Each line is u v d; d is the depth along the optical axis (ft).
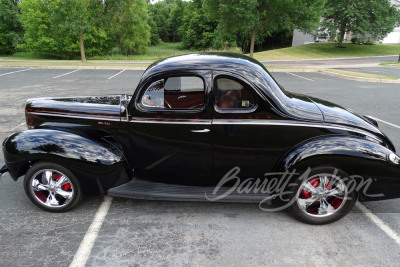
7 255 8.79
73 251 8.97
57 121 11.32
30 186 10.60
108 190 10.69
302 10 55.98
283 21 56.95
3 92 32.30
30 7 102.94
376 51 118.62
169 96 10.34
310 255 8.82
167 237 9.62
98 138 10.84
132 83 39.06
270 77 10.36
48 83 38.63
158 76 9.93
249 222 10.43
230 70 9.59
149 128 10.27
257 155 10.07
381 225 10.28
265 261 8.58
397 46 134.62
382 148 9.50
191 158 10.41
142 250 9.02
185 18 178.19
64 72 51.42
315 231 9.94
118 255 8.80
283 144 9.84
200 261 8.57
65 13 67.77
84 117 10.89
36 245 9.23
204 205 11.57
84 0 66.44
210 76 9.65
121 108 10.80
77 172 10.30
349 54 112.06
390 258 8.71
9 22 126.72
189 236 9.68
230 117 9.77
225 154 10.18
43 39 101.60
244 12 53.98
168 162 10.64
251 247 9.16
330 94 32.73
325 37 127.13
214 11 59.11
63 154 10.04
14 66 58.95
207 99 9.73
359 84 40.40
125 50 126.82
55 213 10.93
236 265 8.43
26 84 37.70
